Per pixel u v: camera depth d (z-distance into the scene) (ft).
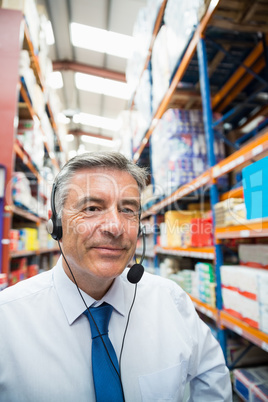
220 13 5.66
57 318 2.48
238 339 6.25
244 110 9.53
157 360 2.56
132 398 2.35
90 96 25.44
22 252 8.49
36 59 9.43
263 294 4.12
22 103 8.68
